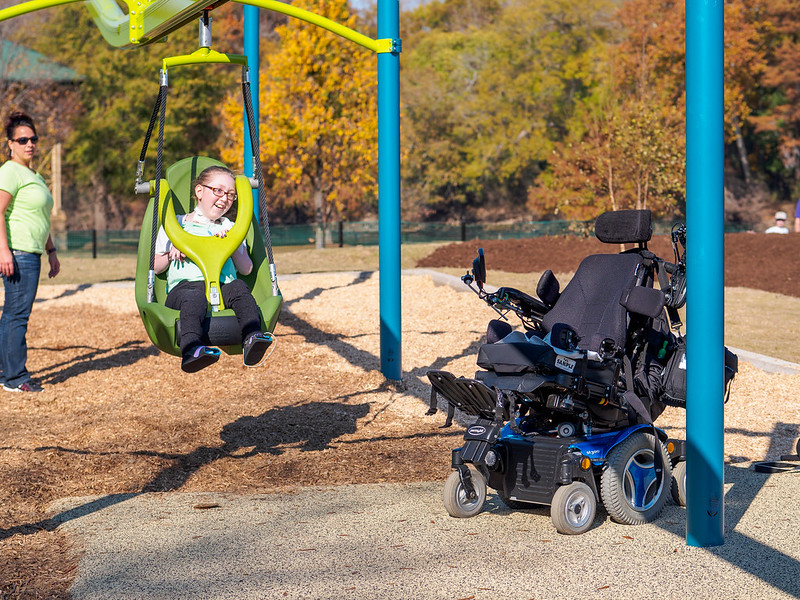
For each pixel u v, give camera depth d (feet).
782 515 15.37
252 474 19.01
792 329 35.83
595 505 14.89
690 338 13.79
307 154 82.84
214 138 133.18
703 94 13.42
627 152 67.87
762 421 23.26
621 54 113.60
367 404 25.46
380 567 13.01
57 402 26.43
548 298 16.97
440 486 17.70
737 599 11.69
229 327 16.93
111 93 127.65
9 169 26.55
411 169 161.17
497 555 13.50
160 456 20.18
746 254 55.31
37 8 21.63
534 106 160.35
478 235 103.60
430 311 39.01
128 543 14.26
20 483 17.80
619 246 58.08
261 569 13.00
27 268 27.30
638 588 12.10
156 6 19.03
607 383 14.87
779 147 157.17
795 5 137.08
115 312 40.60
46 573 13.00
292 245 99.35
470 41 167.73
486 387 14.53
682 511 16.08
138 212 172.45
